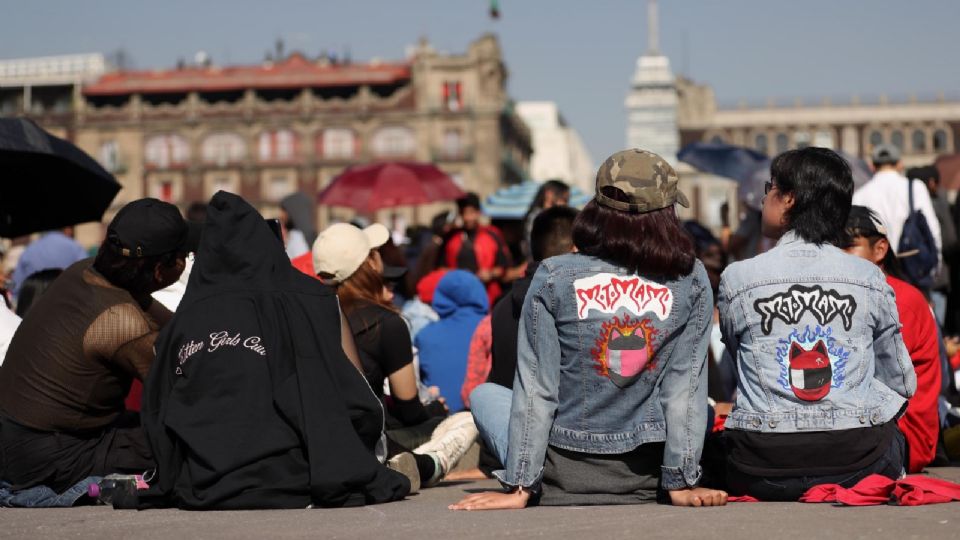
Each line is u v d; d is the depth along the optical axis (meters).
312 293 5.50
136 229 5.62
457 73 90.06
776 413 5.22
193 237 7.38
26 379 5.66
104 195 7.84
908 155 102.31
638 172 5.10
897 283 6.48
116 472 5.68
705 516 4.68
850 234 6.78
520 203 15.58
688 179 95.62
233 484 5.16
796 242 5.39
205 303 5.40
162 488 5.27
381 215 86.44
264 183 91.62
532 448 5.16
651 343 5.10
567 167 124.44
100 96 93.19
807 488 5.25
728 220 15.14
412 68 90.75
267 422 5.26
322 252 6.70
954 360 9.71
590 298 5.12
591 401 5.15
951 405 8.45
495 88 89.94
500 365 6.79
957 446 7.45
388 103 90.81
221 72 93.06
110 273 5.70
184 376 5.30
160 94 92.94
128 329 5.60
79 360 5.61
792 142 102.56
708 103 101.81
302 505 5.23
